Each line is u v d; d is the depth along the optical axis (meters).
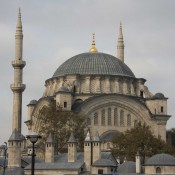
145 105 178.50
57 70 192.00
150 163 134.88
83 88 181.25
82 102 172.75
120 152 158.25
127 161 146.38
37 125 180.25
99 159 136.12
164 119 179.62
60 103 171.62
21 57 178.75
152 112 182.25
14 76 177.00
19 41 179.38
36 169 136.38
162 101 181.62
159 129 178.75
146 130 161.50
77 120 162.50
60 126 161.25
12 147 140.38
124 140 159.38
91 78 182.25
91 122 172.38
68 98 172.88
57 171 135.25
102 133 172.62
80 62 187.38
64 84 182.25
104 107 174.38
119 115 175.50
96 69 184.25
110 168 133.50
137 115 177.62
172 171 134.12
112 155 147.38
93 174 131.00
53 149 140.75
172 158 135.75
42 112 165.25
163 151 159.00
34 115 183.12
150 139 158.62
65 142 159.62
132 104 176.88
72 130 160.62
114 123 174.62
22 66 177.75
